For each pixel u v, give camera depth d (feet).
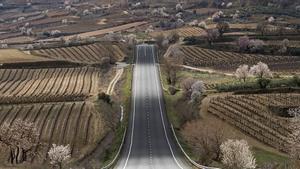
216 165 314.76
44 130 467.93
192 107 491.72
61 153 344.69
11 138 360.89
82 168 321.11
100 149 399.65
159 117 489.26
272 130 414.00
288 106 459.32
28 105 532.73
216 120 450.30
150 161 337.52
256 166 317.63
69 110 513.45
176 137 408.67
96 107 519.19
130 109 524.93
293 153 279.49
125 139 413.59
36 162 383.45
